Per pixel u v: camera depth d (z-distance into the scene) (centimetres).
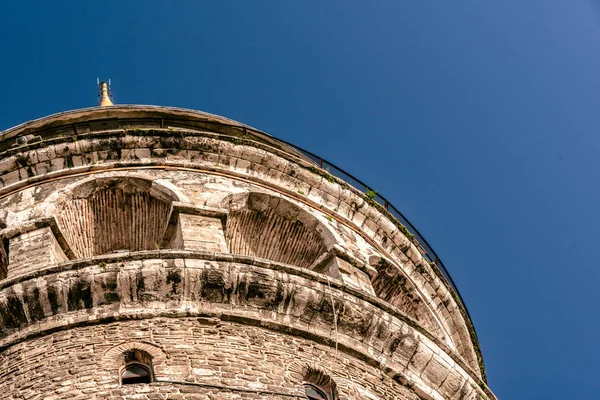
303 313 2300
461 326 3003
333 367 2238
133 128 2888
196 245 2473
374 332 2347
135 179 2708
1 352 2175
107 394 2014
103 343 2153
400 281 2841
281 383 2122
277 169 2862
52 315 2219
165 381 2047
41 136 3028
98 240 2686
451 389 2416
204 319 2227
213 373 2092
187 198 2648
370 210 2933
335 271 2614
